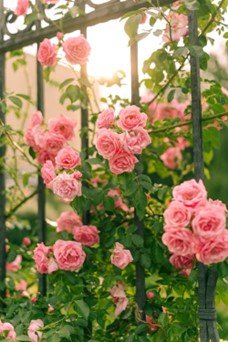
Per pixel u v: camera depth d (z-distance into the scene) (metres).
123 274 3.04
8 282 3.36
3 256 3.41
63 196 2.77
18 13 3.11
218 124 3.24
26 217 7.04
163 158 3.93
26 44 3.23
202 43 2.71
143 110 2.87
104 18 2.85
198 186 2.33
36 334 2.67
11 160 3.74
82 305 2.70
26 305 2.93
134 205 2.70
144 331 2.72
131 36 2.50
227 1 2.79
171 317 2.88
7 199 3.65
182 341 2.79
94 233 2.95
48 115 10.08
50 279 2.96
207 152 3.48
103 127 2.73
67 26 2.99
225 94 3.26
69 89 3.07
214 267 2.44
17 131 3.32
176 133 3.36
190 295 2.95
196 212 2.28
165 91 2.78
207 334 2.48
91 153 2.98
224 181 10.70
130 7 2.72
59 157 2.82
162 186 2.88
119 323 2.92
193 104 2.56
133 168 2.69
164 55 2.72
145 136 2.66
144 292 2.82
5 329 2.65
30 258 3.65
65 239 2.94
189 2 2.47
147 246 2.85
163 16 2.60
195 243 2.31
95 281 2.94
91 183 3.02
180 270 2.92
